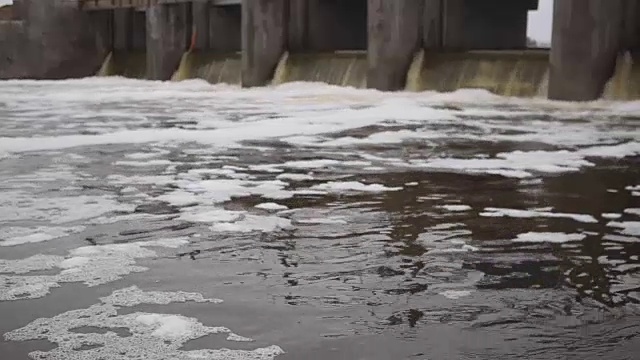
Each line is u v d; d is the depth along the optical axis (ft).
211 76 114.01
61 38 133.49
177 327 13.53
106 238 20.13
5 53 131.85
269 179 30.04
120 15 135.85
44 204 24.62
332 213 23.56
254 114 60.85
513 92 73.46
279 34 100.27
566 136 44.37
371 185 28.63
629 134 45.16
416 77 83.10
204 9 118.52
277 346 12.69
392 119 54.70
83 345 12.68
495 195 26.58
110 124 53.11
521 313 14.30
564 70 67.15
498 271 17.13
